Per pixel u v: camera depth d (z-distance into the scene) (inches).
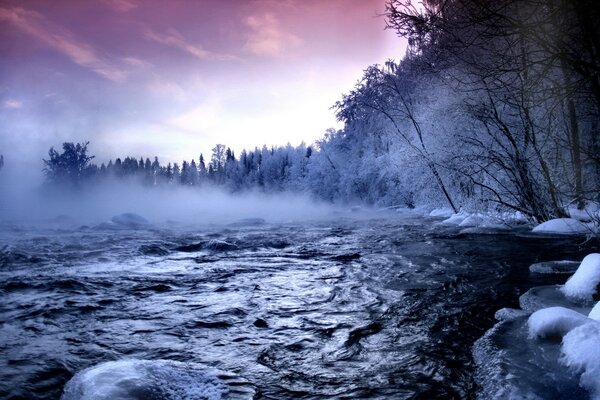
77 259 287.1
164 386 88.4
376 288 193.5
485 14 197.6
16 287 195.9
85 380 89.2
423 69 452.8
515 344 109.2
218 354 114.7
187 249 343.3
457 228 493.0
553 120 328.5
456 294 177.5
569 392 81.2
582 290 154.0
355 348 118.1
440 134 561.0
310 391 91.7
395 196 1074.1
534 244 325.4
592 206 397.7
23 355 113.4
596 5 180.1
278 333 132.6
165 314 154.3
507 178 448.5
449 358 108.2
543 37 203.3
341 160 1401.3
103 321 145.7
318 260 281.9
